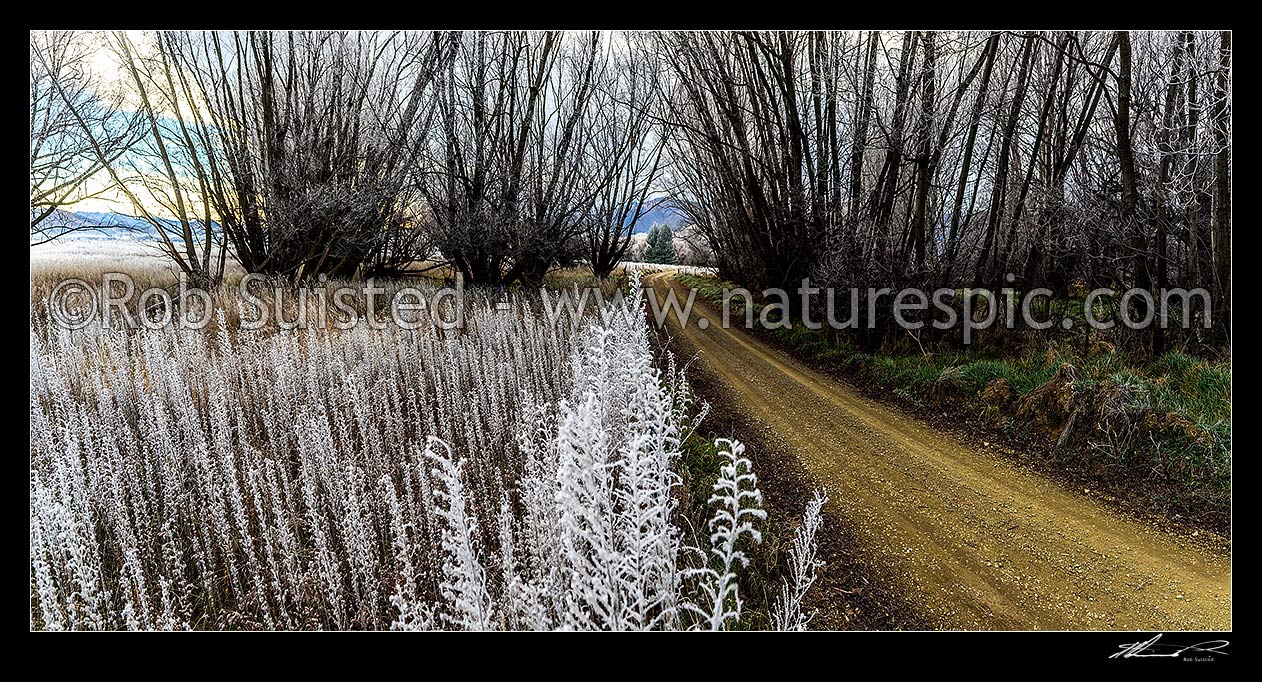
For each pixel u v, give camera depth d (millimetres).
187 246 11977
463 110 16672
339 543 4395
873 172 13781
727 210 17391
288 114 12352
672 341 14203
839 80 12656
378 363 7848
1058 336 9758
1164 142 9211
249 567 4027
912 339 11344
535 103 17172
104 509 4359
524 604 3002
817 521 3865
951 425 8078
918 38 10602
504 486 5172
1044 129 11109
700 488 5418
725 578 2578
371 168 14094
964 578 4504
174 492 4715
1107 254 9406
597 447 2648
